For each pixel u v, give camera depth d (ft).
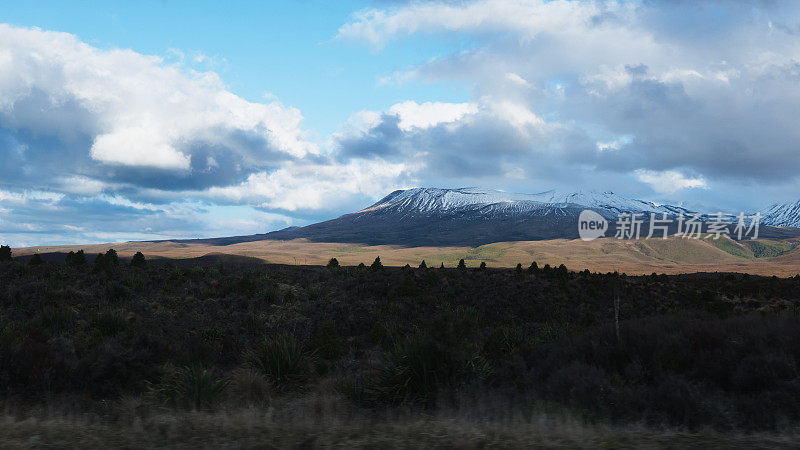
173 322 80.33
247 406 32.07
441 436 21.26
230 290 105.60
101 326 68.44
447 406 30.76
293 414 27.55
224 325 82.17
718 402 27.86
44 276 102.06
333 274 133.90
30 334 50.75
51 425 24.43
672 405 27.20
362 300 109.60
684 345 36.01
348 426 24.44
